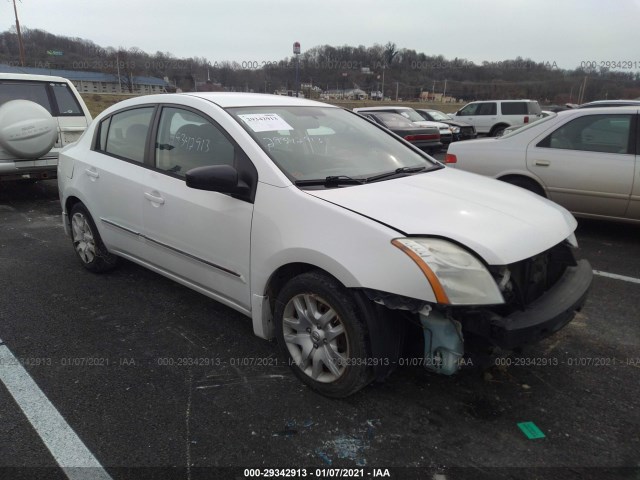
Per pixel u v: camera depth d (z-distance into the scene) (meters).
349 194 2.63
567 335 3.35
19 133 6.86
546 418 2.49
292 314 2.74
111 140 3.99
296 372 2.76
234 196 2.83
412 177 3.09
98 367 2.96
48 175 7.53
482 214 2.55
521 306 2.37
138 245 3.70
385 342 2.39
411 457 2.23
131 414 2.53
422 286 2.18
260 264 2.74
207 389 2.73
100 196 3.95
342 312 2.42
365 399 2.63
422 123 14.63
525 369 2.93
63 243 5.45
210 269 3.12
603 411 2.55
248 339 3.29
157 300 3.91
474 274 2.20
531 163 5.69
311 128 3.31
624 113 5.20
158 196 3.35
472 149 6.16
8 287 4.17
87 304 3.83
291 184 2.68
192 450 2.28
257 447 2.30
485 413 2.53
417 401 2.62
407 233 2.30
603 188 5.29
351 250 2.35
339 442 2.32
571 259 2.80
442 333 2.32
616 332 3.39
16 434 2.38
